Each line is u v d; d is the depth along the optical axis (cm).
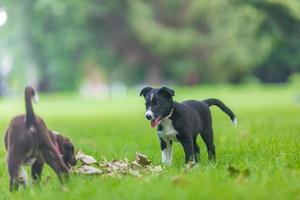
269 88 5325
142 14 6131
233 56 5631
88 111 3216
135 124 2005
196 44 6056
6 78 6525
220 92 4666
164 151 949
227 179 741
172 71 6319
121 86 7031
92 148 1247
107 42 6328
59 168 758
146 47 6294
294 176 759
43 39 6112
